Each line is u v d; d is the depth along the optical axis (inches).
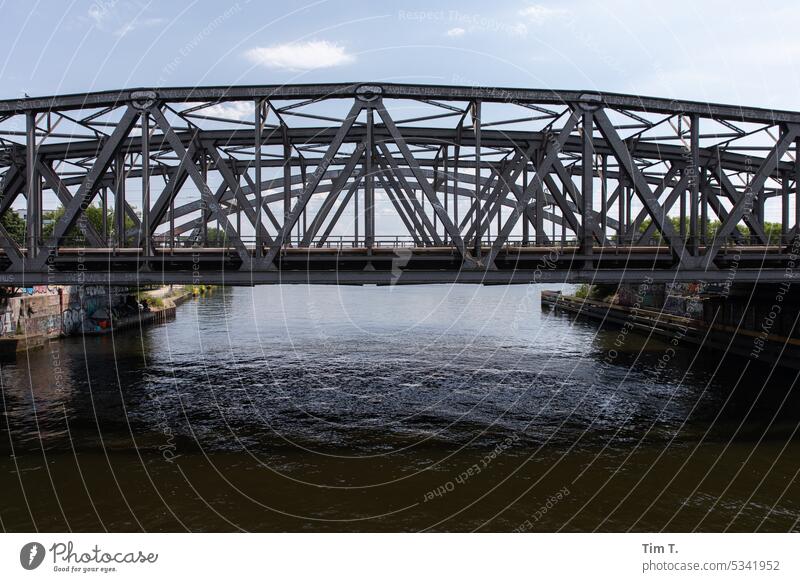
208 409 893.8
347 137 880.9
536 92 723.4
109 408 896.3
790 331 1155.3
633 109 753.6
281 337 1617.9
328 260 727.1
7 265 807.7
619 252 806.5
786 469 665.0
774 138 798.5
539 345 1507.1
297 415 867.4
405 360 1283.2
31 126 725.3
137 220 924.6
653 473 653.9
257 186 714.8
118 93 709.9
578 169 1253.1
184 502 571.5
